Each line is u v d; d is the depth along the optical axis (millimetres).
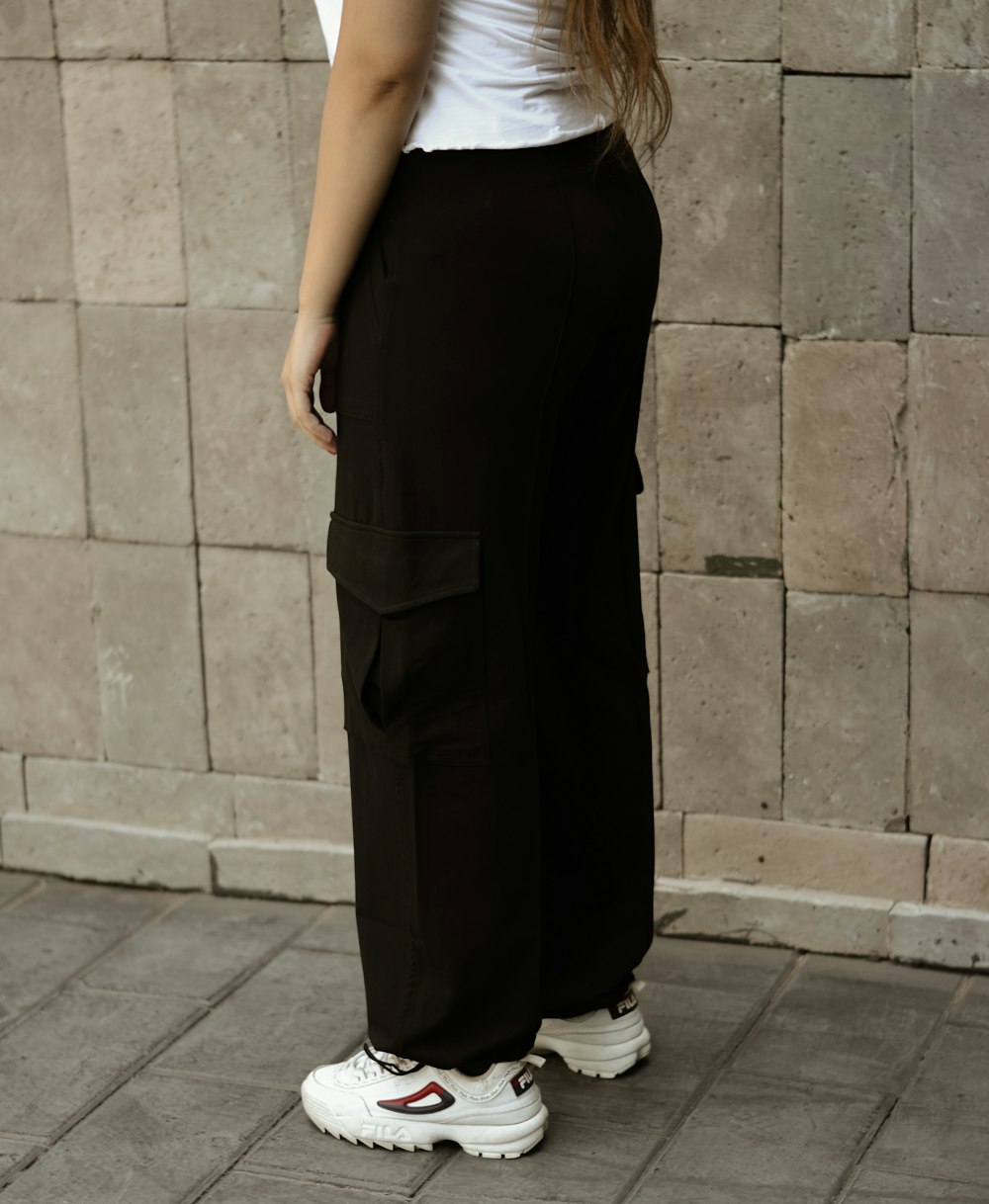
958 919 2887
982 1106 2467
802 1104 2488
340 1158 2400
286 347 3051
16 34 3037
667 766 3043
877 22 2613
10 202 3125
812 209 2723
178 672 3268
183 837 3301
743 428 2852
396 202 2051
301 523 3125
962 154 2625
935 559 2805
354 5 1947
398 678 2158
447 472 2094
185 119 2994
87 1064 2670
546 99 2049
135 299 3107
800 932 2990
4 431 3248
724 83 2709
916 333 2723
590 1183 2314
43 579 3301
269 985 2920
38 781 3408
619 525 2408
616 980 2508
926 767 2896
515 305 2047
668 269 2816
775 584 2904
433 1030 2311
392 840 2264
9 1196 2324
